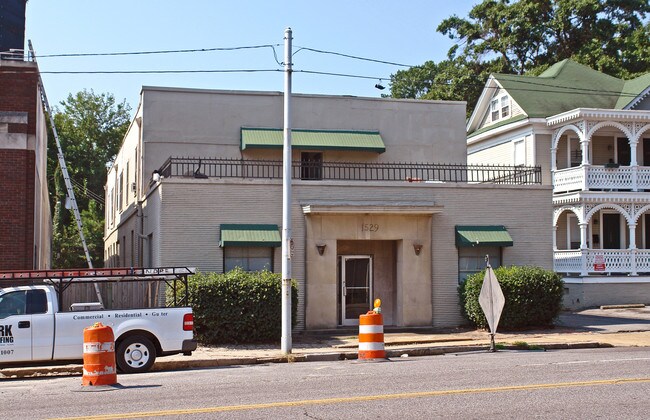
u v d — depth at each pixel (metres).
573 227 37.12
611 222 37.16
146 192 26.81
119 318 15.46
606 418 9.33
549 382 12.23
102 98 73.00
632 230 35.25
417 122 29.34
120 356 15.38
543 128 36.91
